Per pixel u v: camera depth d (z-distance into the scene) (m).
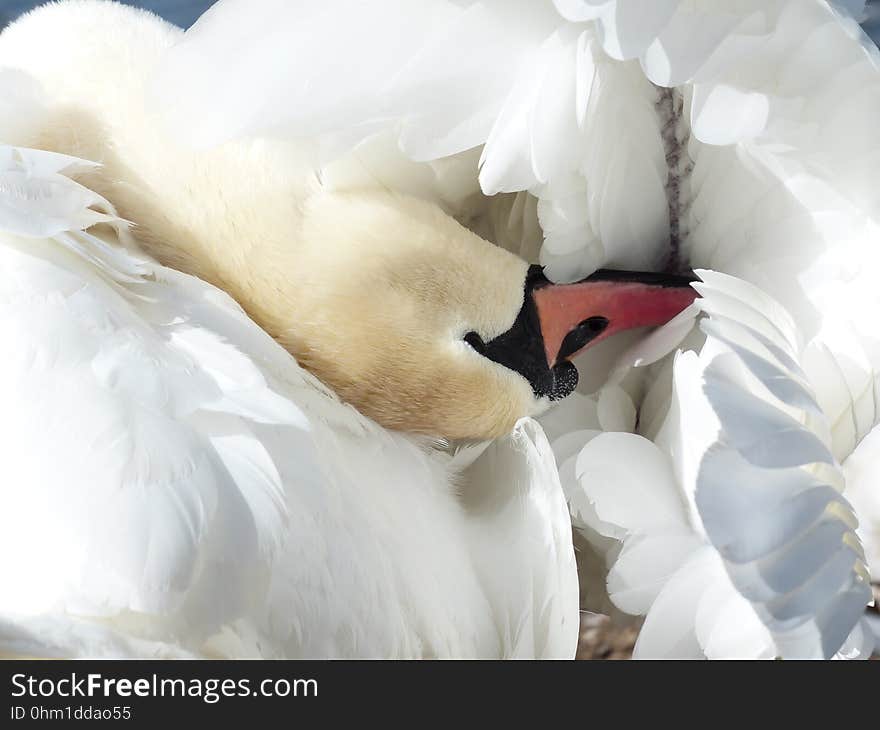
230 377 4.92
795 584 5.05
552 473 5.69
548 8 5.41
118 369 4.72
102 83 5.91
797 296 5.86
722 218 6.01
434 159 5.74
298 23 5.27
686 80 5.23
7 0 12.30
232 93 5.26
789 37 5.49
